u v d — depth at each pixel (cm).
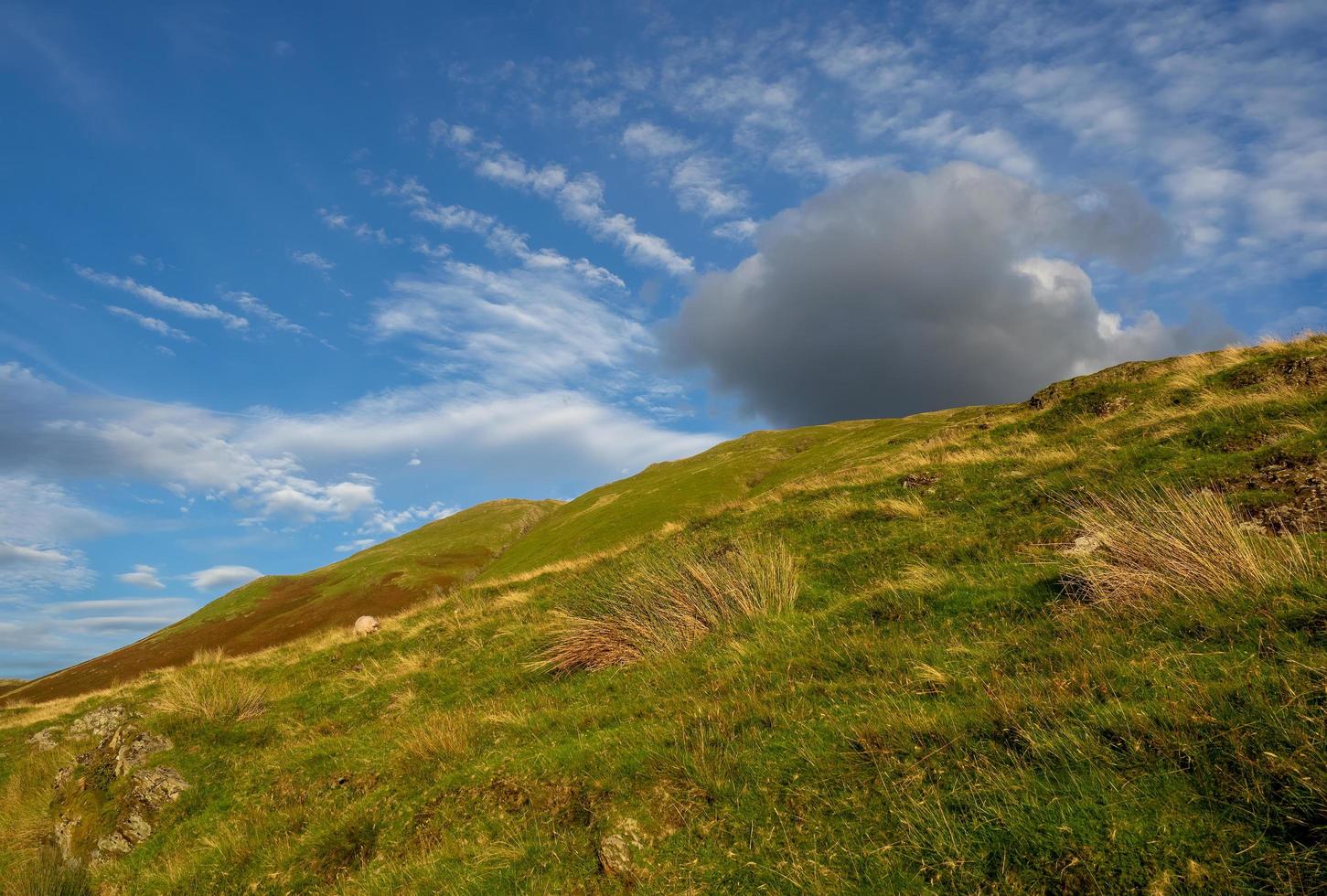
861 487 1741
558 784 588
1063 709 467
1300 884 297
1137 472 1158
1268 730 378
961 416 5141
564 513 9162
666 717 672
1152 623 591
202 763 1054
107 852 912
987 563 942
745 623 938
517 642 1324
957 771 445
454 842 575
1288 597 544
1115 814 359
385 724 1062
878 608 853
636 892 438
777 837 439
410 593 7975
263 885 650
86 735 1449
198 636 7319
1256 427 1180
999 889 347
